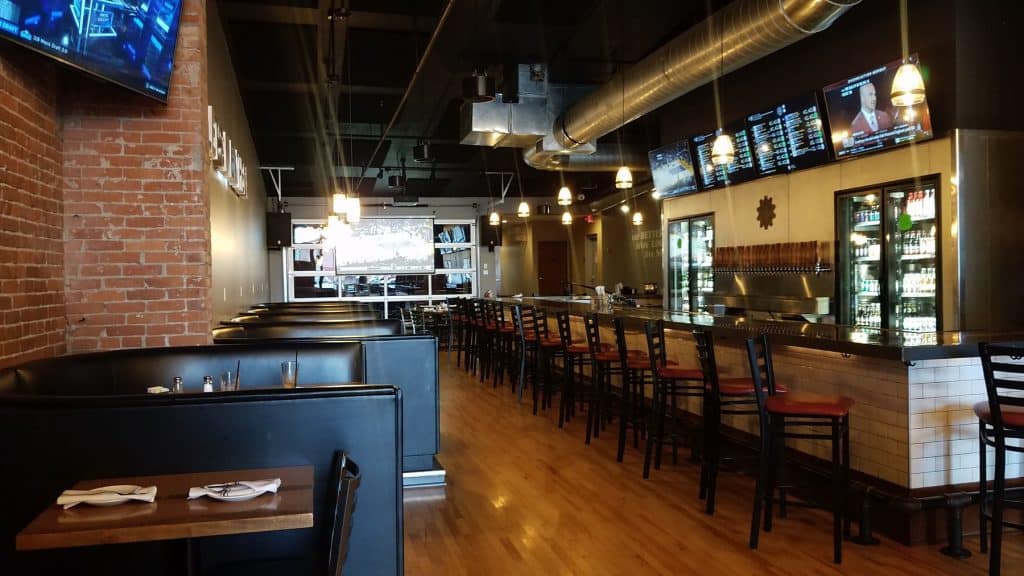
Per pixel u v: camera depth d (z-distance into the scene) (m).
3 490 2.25
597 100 7.67
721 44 5.52
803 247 7.27
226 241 7.10
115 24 3.40
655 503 4.09
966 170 5.64
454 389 8.41
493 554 3.38
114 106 4.16
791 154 7.35
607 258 15.85
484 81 7.74
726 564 3.21
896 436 3.53
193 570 2.03
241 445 2.40
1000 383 2.95
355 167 13.98
